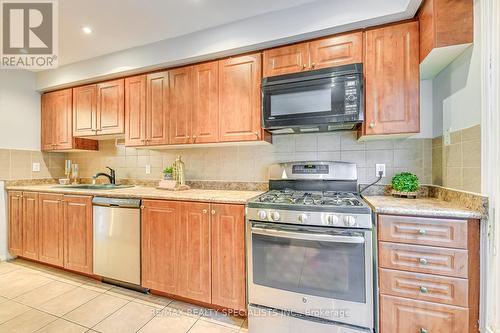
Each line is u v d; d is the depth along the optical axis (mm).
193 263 1889
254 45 1916
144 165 2873
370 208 1429
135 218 2092
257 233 1602
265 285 1614
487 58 1231
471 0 1343
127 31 2088
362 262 1412
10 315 1812
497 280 1184
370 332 1407
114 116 2562
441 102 1713
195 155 2590
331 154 2121
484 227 1239
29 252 2643
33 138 3023
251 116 2008
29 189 2635
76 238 2355
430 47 1434
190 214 1901
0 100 2750
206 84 2164
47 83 2889
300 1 1725
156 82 2363
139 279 2084
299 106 1785
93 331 1649
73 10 1810
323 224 1462
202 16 1892
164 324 1726
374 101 1667
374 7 1594
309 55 1819
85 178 3201
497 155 1192
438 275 1311
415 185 1769
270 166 2242
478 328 1254
